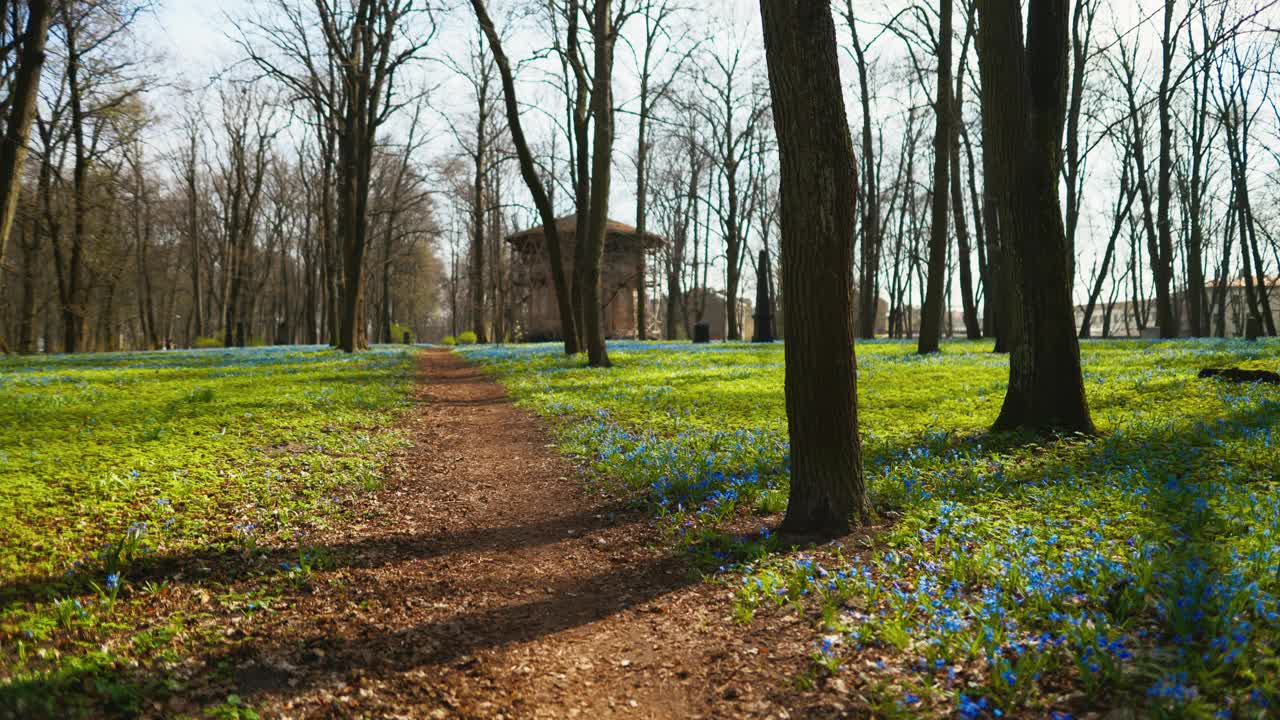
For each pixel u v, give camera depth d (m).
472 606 5.66
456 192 45.25
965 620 4.48
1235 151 37.75
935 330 26.62
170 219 61.78
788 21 5.98
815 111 6.04
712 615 5.25
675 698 4.20
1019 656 3.94
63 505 7.00
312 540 6.93
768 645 4.67
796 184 6.21
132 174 50.12
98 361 30.50
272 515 7.47
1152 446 8.71
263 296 80.75
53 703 3.67
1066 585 4.69
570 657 4.79
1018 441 9.66
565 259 59.16
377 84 32.53
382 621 5.30
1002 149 10.18
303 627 5.10
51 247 46.50
